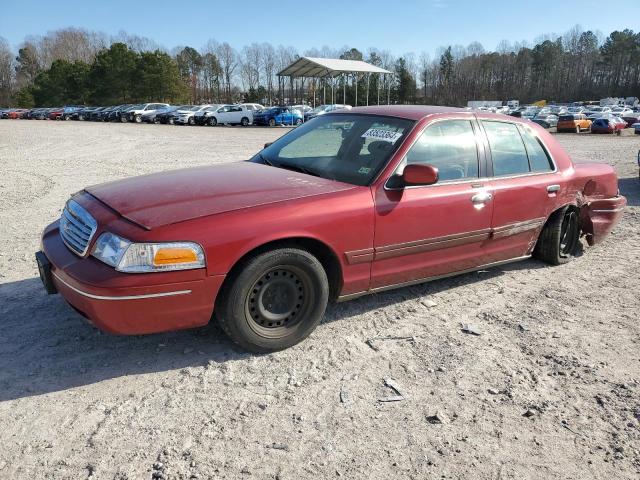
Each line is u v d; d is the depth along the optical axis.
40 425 2.66
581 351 3.58
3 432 2.60
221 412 2.81
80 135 27.19
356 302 4.29
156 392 2.97
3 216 7.23
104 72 67.81
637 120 45.81
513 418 2.84
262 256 3.17
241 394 2.98
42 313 3.94
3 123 44.12
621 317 4.13
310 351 3.48
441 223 3.96
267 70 112.25
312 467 2.43
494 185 4.32
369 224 3.57
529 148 4.77
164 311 2.98
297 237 3.27
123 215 3.08
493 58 127.31
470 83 127.25
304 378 3.16
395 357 3.44
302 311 3.48
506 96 123.56
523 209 4.58
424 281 4.13
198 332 3.67
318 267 3.41
